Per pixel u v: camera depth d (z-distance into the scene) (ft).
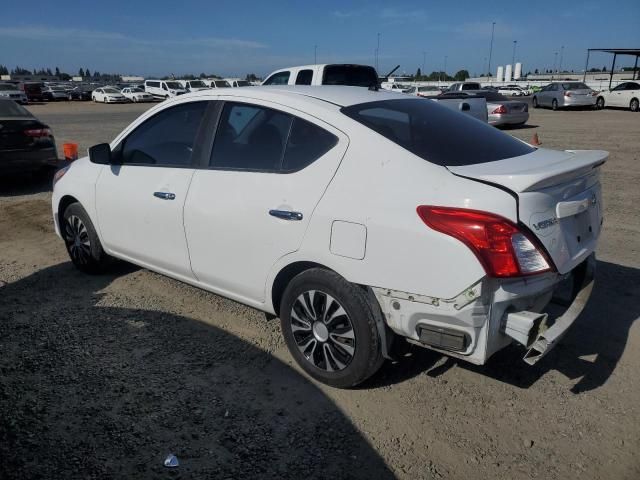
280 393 10.79
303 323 11.05
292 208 10.58
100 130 67.92
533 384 11.05
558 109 98.43
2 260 18.67
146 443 9.37
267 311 11.94
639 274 16.53
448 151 10.23
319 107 10.98
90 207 15.57
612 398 10.58
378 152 9.93
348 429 9.75
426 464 8.92
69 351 12.37
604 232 20.77
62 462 8.91
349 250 9.82
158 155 13.78
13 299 15.26
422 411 10.23
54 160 31.19
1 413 10.12
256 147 11.65
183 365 11.79
